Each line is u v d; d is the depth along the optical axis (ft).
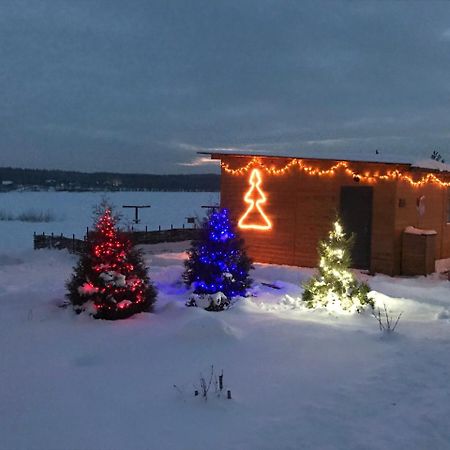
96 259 30.17
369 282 44.06
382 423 16.89
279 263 54.90
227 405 17.85
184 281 38.22
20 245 90.17
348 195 51.08
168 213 178.50
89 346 24.38
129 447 15.10
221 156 58.23
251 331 26.76
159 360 22.53
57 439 15.51
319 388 19.47
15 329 27.12
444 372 21.16
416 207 51.98
